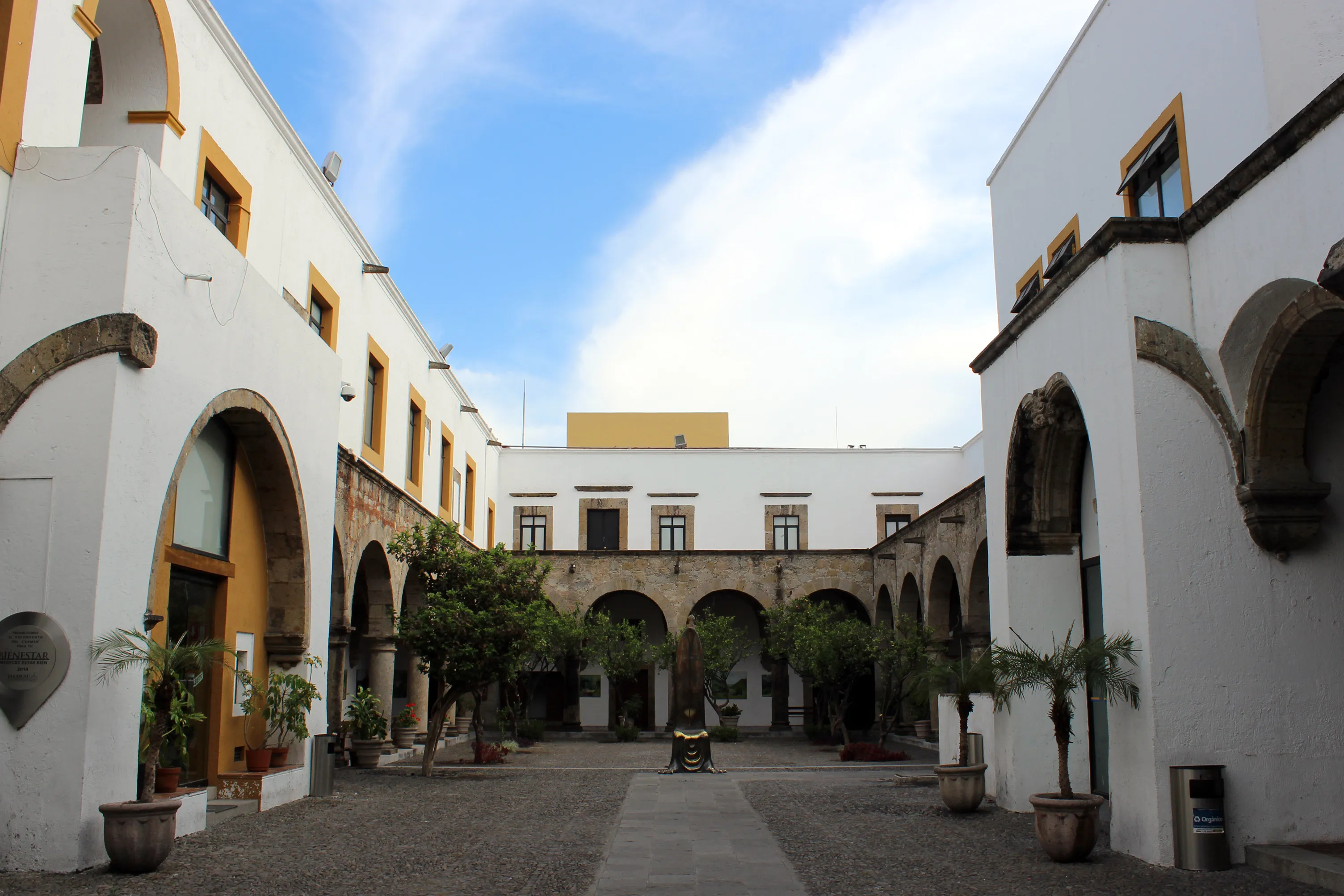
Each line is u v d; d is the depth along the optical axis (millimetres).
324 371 12414
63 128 8273
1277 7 8391
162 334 8219
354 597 19953
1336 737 7602
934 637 20125
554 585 28031
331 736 12258
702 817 10383
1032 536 10711
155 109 10719
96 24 9703
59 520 7340
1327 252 6621
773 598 28062
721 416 40781
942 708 13000
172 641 9602
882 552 26750
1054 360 9578
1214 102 9273
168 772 8594
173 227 8430
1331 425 7879
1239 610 7691
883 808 11039
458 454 26391
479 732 17703
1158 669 7594
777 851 8328
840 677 21938
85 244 7676
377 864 7652
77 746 7082
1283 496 7613
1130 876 7094
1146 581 7699
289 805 10906
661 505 32688
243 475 11031
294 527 11539
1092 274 8711
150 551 8016
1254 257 7355
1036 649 10531
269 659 11523
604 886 6910
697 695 16000
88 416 7473
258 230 13289
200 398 8938
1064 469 10523
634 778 14766
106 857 7254
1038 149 13688
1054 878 7105
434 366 22938
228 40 12148
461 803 11523
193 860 7613
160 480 8203
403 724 19125
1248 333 7621
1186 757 7512
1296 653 7676
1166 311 8078
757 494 32750
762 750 22641
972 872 7348
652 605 30547
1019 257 14406
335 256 16375
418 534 16109
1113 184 11406
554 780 14469
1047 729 10594
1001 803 10852
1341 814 7512
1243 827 7461
